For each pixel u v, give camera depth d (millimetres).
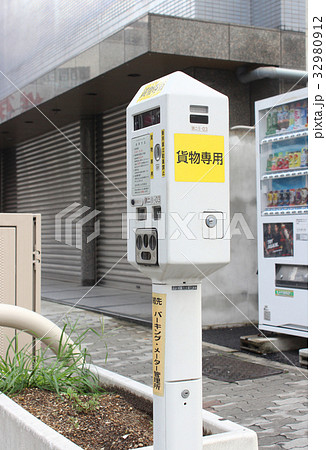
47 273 14430
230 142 7402
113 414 3043
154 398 2406
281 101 6109
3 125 13227
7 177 17219
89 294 10938
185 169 2271
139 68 7957
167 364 2336
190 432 2350
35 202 15156
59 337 3607
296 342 6184
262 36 7613
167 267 2268
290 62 7793
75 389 3418
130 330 7488
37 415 2986
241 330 7219
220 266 2354
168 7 7695
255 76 7637
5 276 4172
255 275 7543
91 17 8969
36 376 3480
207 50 7332
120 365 5570
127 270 11102
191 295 2381
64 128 13320
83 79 8945
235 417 4000
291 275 5953
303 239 5766
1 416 2973
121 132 11055
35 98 10906
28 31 11039
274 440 3543
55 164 13844
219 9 7902
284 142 6309
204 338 6773
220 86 7902
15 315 3525
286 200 6203
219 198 2338
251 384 4863
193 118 2285
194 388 2367
